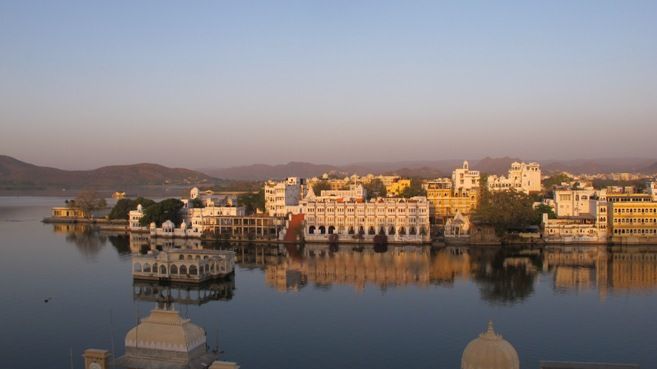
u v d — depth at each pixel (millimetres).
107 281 178500
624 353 110062
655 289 160000
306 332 124625
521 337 119500
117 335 123312
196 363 79125
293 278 181250
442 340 118688
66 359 108812
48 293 161750
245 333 124188
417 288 164625
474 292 158750
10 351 113438
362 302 149375
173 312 81438
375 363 106188
